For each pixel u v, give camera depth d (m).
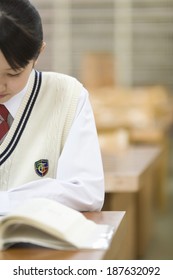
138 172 2.54
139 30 9.22
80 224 1.25
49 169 1.56
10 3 1.33
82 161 1.52
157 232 4.65
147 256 3.94
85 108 1.60
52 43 9.29
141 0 9.16
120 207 2.83
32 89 1.58
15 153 1.55
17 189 1.45
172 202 5.83
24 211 1.20
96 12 9.23
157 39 9.20
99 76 8.09
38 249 1.19
